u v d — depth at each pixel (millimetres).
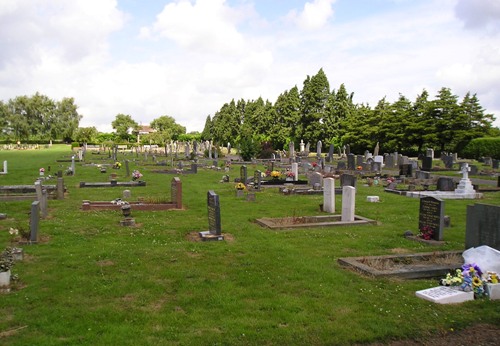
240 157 60844
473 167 39000
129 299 8344
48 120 117938
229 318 7480
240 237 13625
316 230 14859
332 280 9477
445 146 61844
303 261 10914
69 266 10375
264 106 103188
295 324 7293
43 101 117375
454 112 60156
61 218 16562
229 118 109812
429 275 9844
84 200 21500
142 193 24891
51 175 35594
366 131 70188
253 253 11664
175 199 19406
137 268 10242
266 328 7125
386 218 17438
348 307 8031
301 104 86688
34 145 110438
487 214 10883
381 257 10953
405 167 34312
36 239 12594
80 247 12117
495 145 55125
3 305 7922
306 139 85312
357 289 8984
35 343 6516
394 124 66062
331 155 58406
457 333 7199
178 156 66562
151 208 18797
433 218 13531
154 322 7309
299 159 55938
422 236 13617
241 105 115875
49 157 64750
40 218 16422
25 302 8094
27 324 7180
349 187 16141
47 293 8555
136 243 12711
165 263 10664
